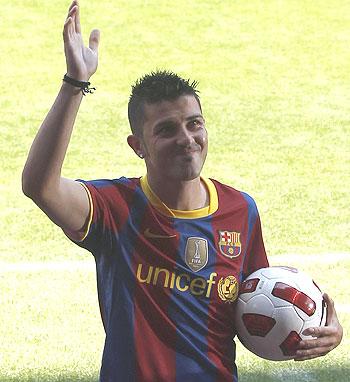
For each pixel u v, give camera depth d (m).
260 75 54.62
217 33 60.19
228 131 46.84
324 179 40.94
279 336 12.30
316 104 50.72
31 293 28.47
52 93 52.00
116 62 55.88
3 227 34.94
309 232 34.69
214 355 11.76
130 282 11.62
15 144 45.19
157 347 11.52
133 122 11.98
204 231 11.90
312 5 64.38
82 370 22.70
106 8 63.25
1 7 62.94
